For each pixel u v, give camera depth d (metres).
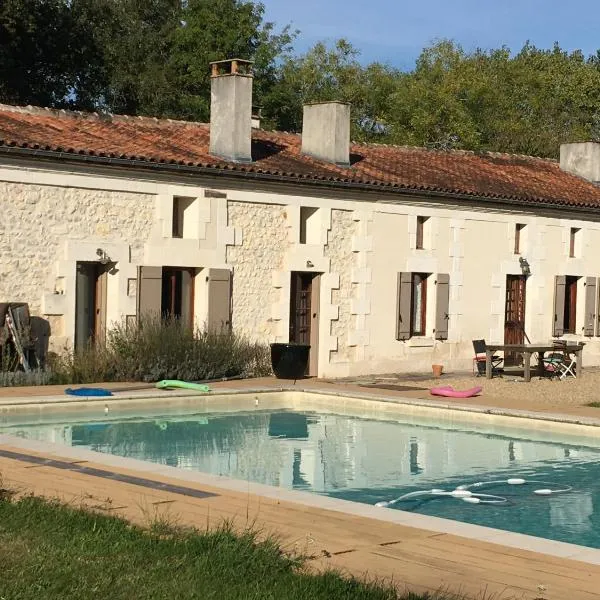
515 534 6.32
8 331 14.57
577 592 5.11
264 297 17.73
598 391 16.20
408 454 11.33
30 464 8.25
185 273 17.03
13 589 4.80
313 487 9.47
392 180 19.50
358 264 19.11
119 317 15.91
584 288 23.36
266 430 12.85
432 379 18.31
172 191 16.47
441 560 5.66
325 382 16.92
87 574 5.08
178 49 34.69
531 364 21.88
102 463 8.41
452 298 20.77
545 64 46.34
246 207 17.44
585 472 10.39
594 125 44.44
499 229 21.64
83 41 29.59
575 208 22.70
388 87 39.94
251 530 6.05
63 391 13.57
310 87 39.03
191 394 14.05
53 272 15.20
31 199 14.95
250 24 35.03
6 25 26.47
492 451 11.61
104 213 15.70
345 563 5.55
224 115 17.73
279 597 4.85
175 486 7.55
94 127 17.44
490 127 38.81
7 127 15.70
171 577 5.11
